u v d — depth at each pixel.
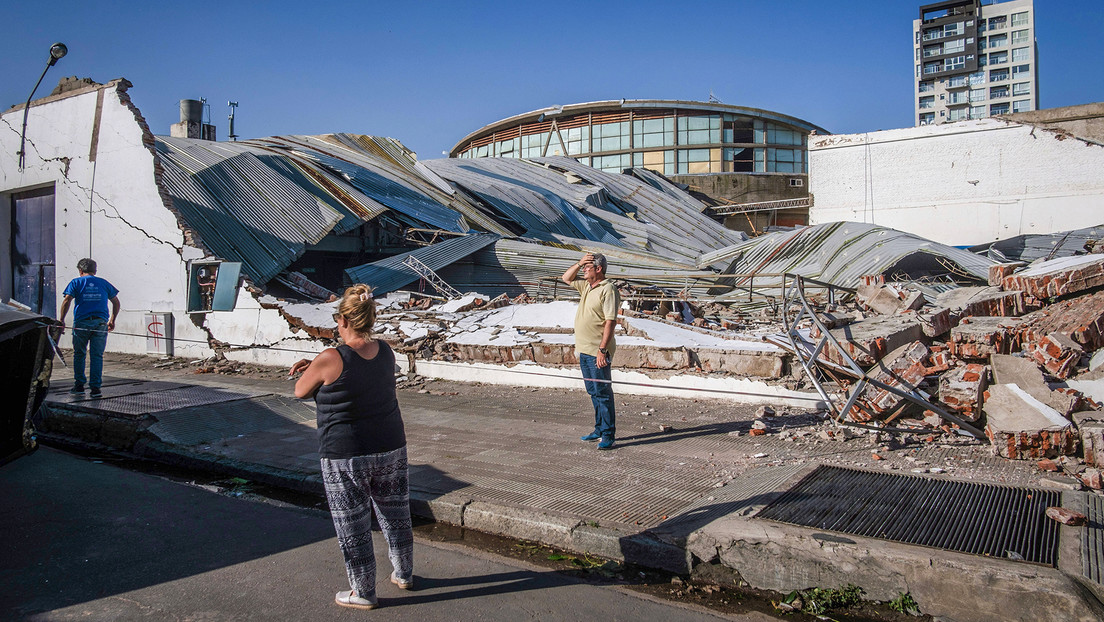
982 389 5.71
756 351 7.43
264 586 3.63
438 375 9.65
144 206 13.35
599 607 3.40
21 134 15.61
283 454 6.04
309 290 15.64
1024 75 112.69
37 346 5.79
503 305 12.29
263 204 16.83
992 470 4.77
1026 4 112.31
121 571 3.82
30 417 5.98
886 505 4.06
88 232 14.34
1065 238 23.06
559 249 20.36
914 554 3.29
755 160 43.72
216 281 12.19
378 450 3.35
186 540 4.31
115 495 5.22
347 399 3.29
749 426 6.36
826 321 7.48
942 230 30.27
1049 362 5.94
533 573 3.81
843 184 32.06
